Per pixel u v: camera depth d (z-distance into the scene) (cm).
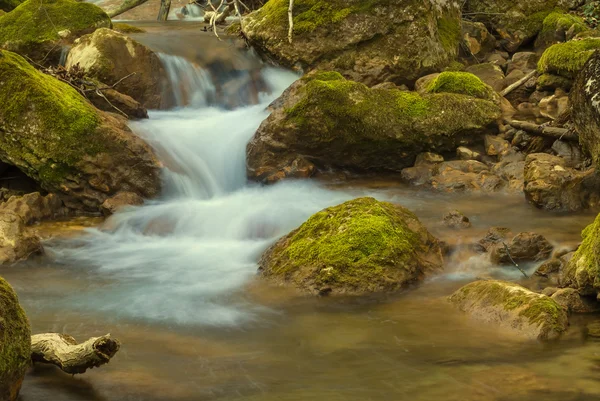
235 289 659
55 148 916
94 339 468
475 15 1452
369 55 1195
